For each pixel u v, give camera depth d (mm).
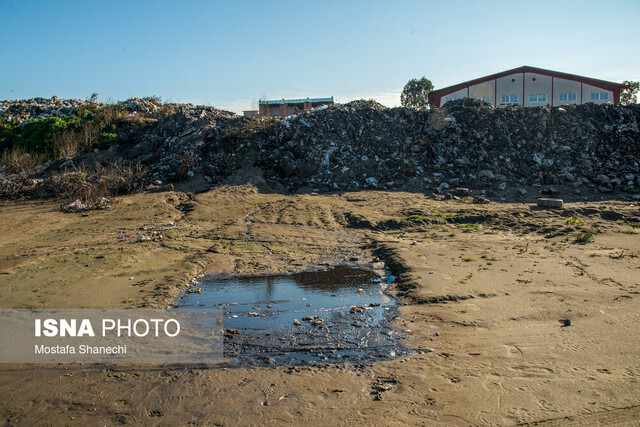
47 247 9562
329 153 16609
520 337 5238
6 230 11156
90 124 21203
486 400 4000
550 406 3877
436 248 9242
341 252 9430
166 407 4016
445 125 17203
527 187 15039
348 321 5949
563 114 17016
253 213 12781
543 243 9531
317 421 3766
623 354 4730
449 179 15531
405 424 3693
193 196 14719
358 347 5195
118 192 15289
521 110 17250
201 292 7102
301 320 6020
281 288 7297
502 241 9734
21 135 21859
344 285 7422
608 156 16000
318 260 8867
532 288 6801
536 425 3633
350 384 4355
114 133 20359
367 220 11734
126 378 4531
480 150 16406
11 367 4754
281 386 4340
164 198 14359
